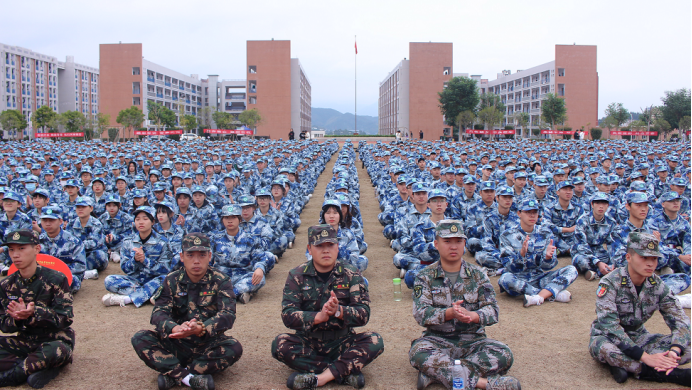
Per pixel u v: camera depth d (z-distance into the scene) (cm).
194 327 492
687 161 1742
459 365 495
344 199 882
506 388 476
